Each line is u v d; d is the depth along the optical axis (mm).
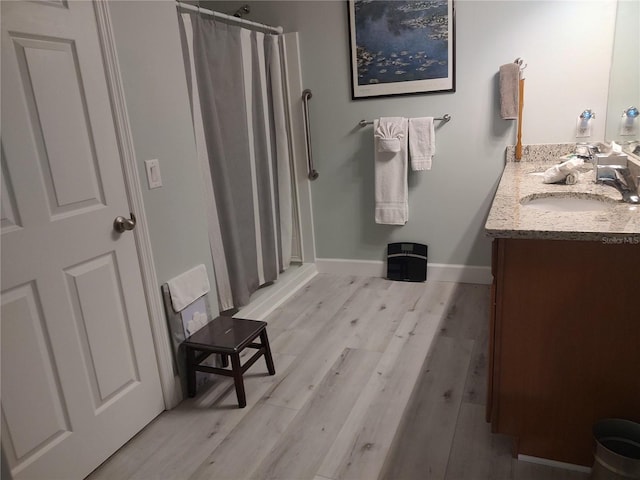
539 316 1580
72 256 1651
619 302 1489
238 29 2777
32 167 1509
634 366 1522
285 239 3430
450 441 1805
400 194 3242
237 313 2844
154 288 2004
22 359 1508
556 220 1578
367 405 2045
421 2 2959
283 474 1695
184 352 2176
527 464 1692
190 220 2199
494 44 2881
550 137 2896
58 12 1559
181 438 1926
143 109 1904
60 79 1579
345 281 3520
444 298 3092
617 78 2486
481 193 3152
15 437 1499
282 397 2148
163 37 1983
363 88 3248
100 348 1778
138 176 1891
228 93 2721
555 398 1629
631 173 2031
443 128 3131
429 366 2312
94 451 1773
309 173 3533
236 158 2824
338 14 3184
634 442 1516
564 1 2684
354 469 1694
